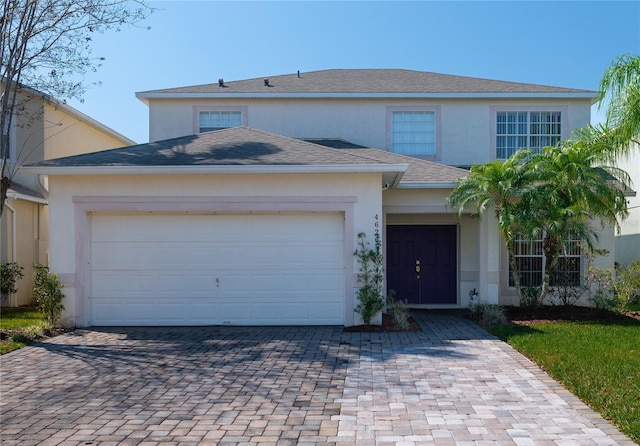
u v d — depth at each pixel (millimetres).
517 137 16062
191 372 7305
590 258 12688
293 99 16109
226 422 5379
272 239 11070
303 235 11070
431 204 12922
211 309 11039
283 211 10945
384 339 9531
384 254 12828
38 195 15656
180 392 6402
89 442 4902
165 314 11039
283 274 11039
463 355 8234
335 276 11039
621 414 5320
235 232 11078
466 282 14430
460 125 16016
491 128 15984
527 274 13961
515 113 16094
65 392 6445
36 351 8695
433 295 14641
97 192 10898
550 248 12359
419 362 7793
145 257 11070
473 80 17453
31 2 10453
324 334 10023
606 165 13078
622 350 8211
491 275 12828
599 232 13609
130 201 10852
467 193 11930
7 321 11719
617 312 12133
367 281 10797
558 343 8758
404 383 6699
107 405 5945
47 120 15680
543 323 11055
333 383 6719
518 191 11633
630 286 12039
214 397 6195
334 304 11031
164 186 10867
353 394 6254
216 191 10867
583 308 12672
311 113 16156
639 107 11070
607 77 11609
